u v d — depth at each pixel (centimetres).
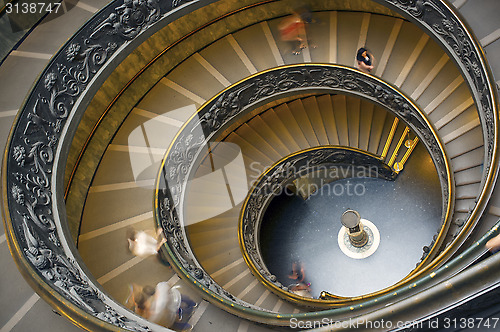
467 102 986
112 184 1036
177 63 1191
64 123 838
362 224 1382
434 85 1044
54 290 508
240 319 717
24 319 582
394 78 1082
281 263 1413
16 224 606
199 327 736
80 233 978
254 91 1163
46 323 573
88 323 473
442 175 984
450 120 989
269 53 1189
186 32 1157
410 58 1098
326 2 1194
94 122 1043
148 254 916
